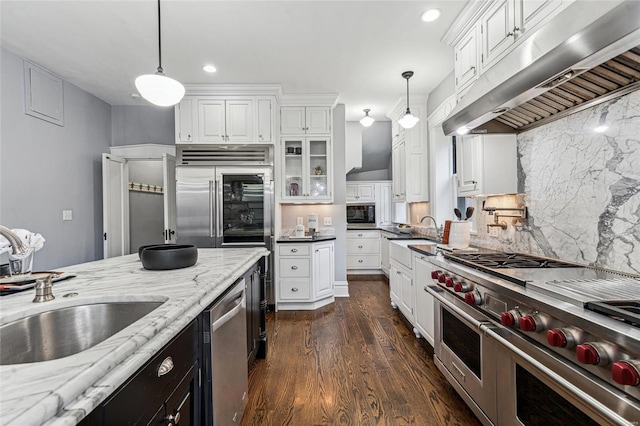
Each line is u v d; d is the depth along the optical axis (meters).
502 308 1.39
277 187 3.84
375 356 2.47
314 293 3.65
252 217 3.66
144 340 0.76
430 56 2.91
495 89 1.49
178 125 3.67
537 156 1.93
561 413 1.04
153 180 5.19
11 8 2.19
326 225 4.25
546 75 1.18
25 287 1.22
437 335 2.10
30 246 1.38
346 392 1.99
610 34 0.91
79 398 0.54
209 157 3.69
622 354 0.84
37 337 0.99
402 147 4.17
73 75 3.32
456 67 2.51
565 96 1.58
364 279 5.25
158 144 4.23
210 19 2.33
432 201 3.83
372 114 4.75
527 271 1.50
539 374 1.12
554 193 1.80
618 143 1.41
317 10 2.23
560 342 1.00
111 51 2.81
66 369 0.59
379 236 5.56
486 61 2.04
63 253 3.41
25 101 2.96
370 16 2.30
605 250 1.50
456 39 2.48
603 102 1.48
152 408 0.81
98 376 0.60
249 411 1.81
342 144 4.23
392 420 1.72
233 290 1.53
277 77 3.38
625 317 0.88
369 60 2.99
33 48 2.76
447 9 2.22
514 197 2.15
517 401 1.27
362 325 3.15
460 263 1.88
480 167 2.12
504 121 2.04
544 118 1.84
